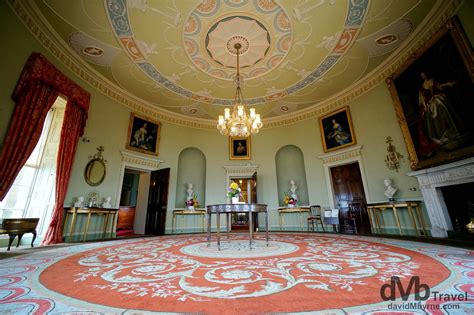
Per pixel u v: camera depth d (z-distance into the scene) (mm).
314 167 8180
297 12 4637
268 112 9016
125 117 7242
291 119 9102
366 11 4594
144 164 7602
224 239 5176
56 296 1498
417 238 4523
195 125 9297
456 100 4031
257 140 9352
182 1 4352
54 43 4906
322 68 6422
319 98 8031
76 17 4508
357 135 7035
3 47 3717
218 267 2291
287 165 9109
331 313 1190
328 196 7617
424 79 4742
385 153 6133
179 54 5742
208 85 7160
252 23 4910
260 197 8648
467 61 3781
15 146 3789
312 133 8477
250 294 1506
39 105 4238
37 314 1211
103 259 2793
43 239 4594
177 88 7266
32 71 4109
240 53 5770
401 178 5676
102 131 6359
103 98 6539
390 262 2357
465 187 4363
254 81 7020
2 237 4137
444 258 2488
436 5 4383
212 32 5113
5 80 3742
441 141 4379
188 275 2000
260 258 2736
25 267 2369
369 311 1207
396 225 5734
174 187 8234
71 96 5094
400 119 5480
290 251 3205
